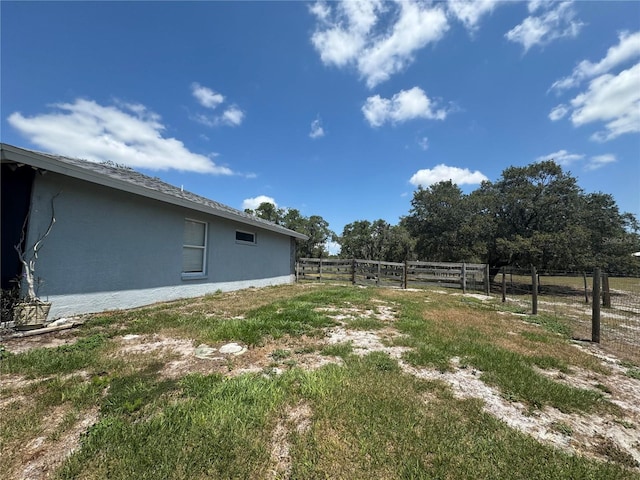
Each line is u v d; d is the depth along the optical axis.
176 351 3.21
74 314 4.68
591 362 3.43
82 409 2.03
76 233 4.71
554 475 1.56
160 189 6.55
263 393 2.26
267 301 6.52
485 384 2.69
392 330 4.38
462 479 1.50
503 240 15.46
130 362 2.86
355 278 12.55
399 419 2.00
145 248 5.99
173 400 2.17
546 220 16.50
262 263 10.52
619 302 9.20
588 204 17.03
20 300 3.95
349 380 2.54
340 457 1.62
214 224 8.12
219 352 3.21
